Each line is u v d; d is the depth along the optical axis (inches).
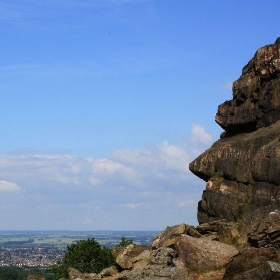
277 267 1423.5
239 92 2396.7
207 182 2289.6
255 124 2325.3
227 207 2140.7
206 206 2281.0
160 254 1855.3
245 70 2429.9
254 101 2313.0
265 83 2258.9
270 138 2063.2
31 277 2251.5
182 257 1748.3
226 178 2224.4
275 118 2196.1
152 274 1740.9
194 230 1957.4
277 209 1775.3
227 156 2237.9
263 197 1958.7
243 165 2123.5
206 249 1705.2
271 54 2231.8
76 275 2100.1
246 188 2075.5
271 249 1583.4
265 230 1674.5
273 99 2196.1
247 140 2187.5
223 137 2549.2
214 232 1955.0
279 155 1923.0
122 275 1813.5
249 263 1578.5
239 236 1836.9
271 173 1939.0
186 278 1622.8
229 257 1667.1
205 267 1683.1
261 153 2010.3
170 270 1715.1
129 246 2030.0
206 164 2343.8
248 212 1987.0
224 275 1598.2
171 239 1924.2
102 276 2003.0
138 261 1935.3
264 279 1419.8
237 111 2397.9
